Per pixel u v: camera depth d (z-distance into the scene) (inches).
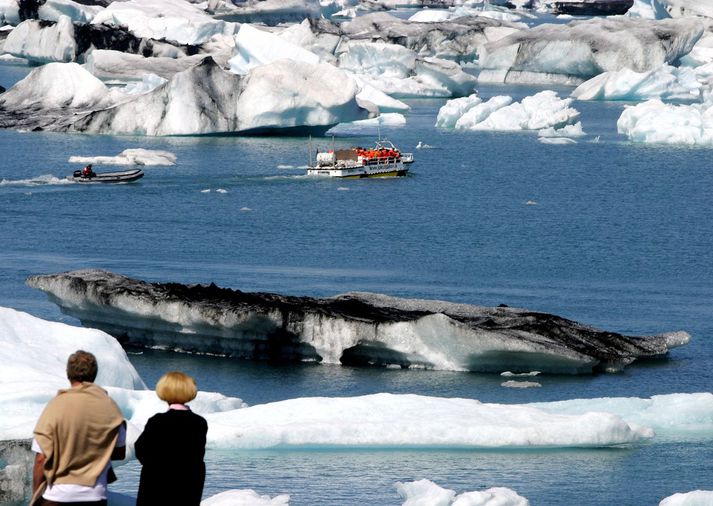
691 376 5108.3
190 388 1807.3
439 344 5078.7
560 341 5201.8
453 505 2578.7
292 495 2839.6
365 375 5019.7
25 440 2659.9
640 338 5541.3
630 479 3102.9
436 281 7608.3
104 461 1723.7
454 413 3452.3
